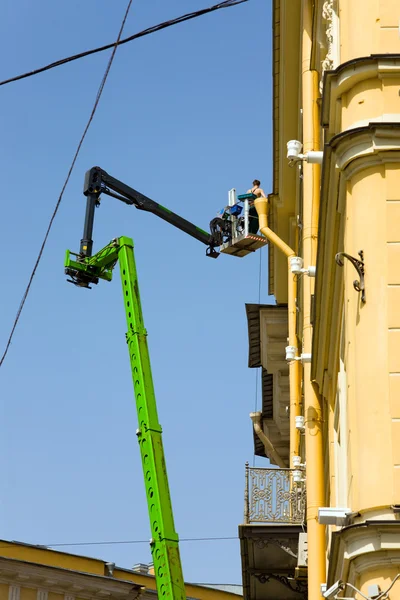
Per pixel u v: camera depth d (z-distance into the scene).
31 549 58.06
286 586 28.84
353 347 15.43
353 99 16.09
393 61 15.82
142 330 32.72
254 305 40.41
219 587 71.88
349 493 15.96
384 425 14.39
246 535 26.59
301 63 31.23
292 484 27.59
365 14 16.62
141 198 37.59
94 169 37.06
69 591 57.69
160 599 28.83
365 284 15.09
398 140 15.27
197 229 38.22
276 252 39.28
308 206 25.53
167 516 29.77
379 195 15.30
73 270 34.91
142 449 30.80
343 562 14.66
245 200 37.19
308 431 24.08
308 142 26.00
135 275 33.78
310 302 25.42
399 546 13.53
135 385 31.81
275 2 31.80
